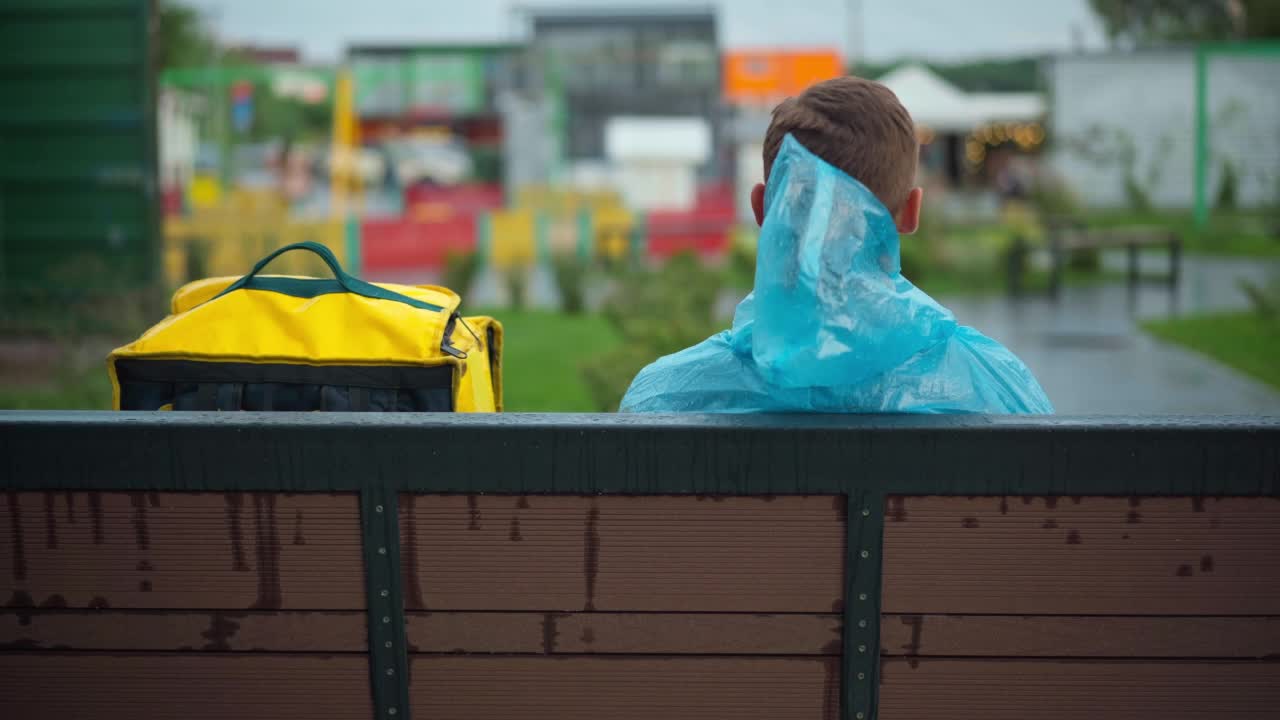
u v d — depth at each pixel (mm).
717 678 1583
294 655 1603
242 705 1619
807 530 1547
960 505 1531
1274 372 8977
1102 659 1559
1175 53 27766
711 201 31234
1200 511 1520
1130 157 28281
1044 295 14969
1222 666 1552
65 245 11141
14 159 11125
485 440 1533
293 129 43750
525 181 31656
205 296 2174
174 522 1581
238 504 1573
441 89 51875
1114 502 1522
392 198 42938
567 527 1557
